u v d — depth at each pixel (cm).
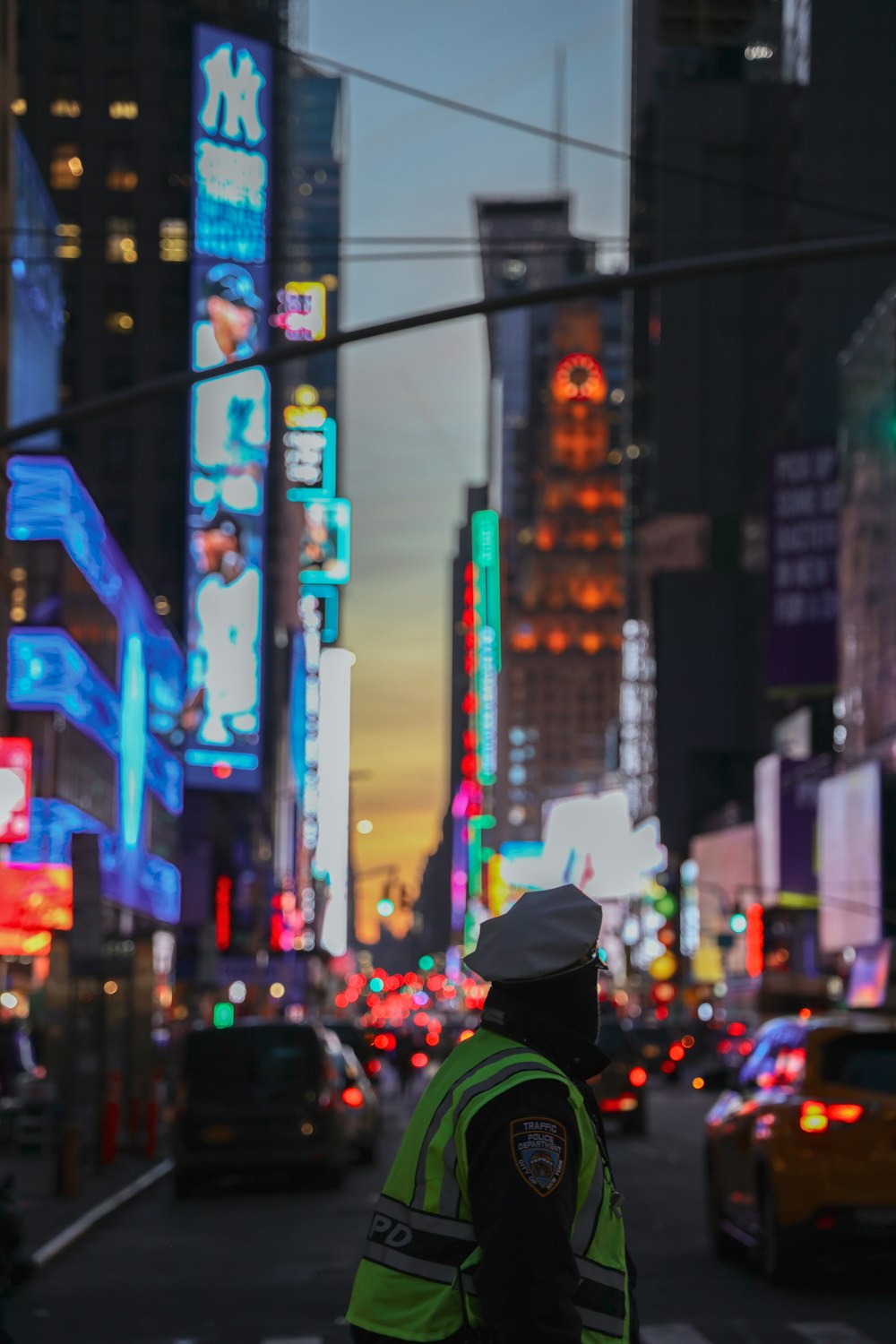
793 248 1688
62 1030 2856
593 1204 431
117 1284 1706
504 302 1742
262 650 11356
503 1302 404
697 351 14550
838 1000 9244
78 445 11825
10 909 5169
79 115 12112
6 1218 1367
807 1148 1536
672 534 14738
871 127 12675
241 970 8300
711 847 13238
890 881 8594
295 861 15388
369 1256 436
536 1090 422
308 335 14950
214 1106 2681
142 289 11956
